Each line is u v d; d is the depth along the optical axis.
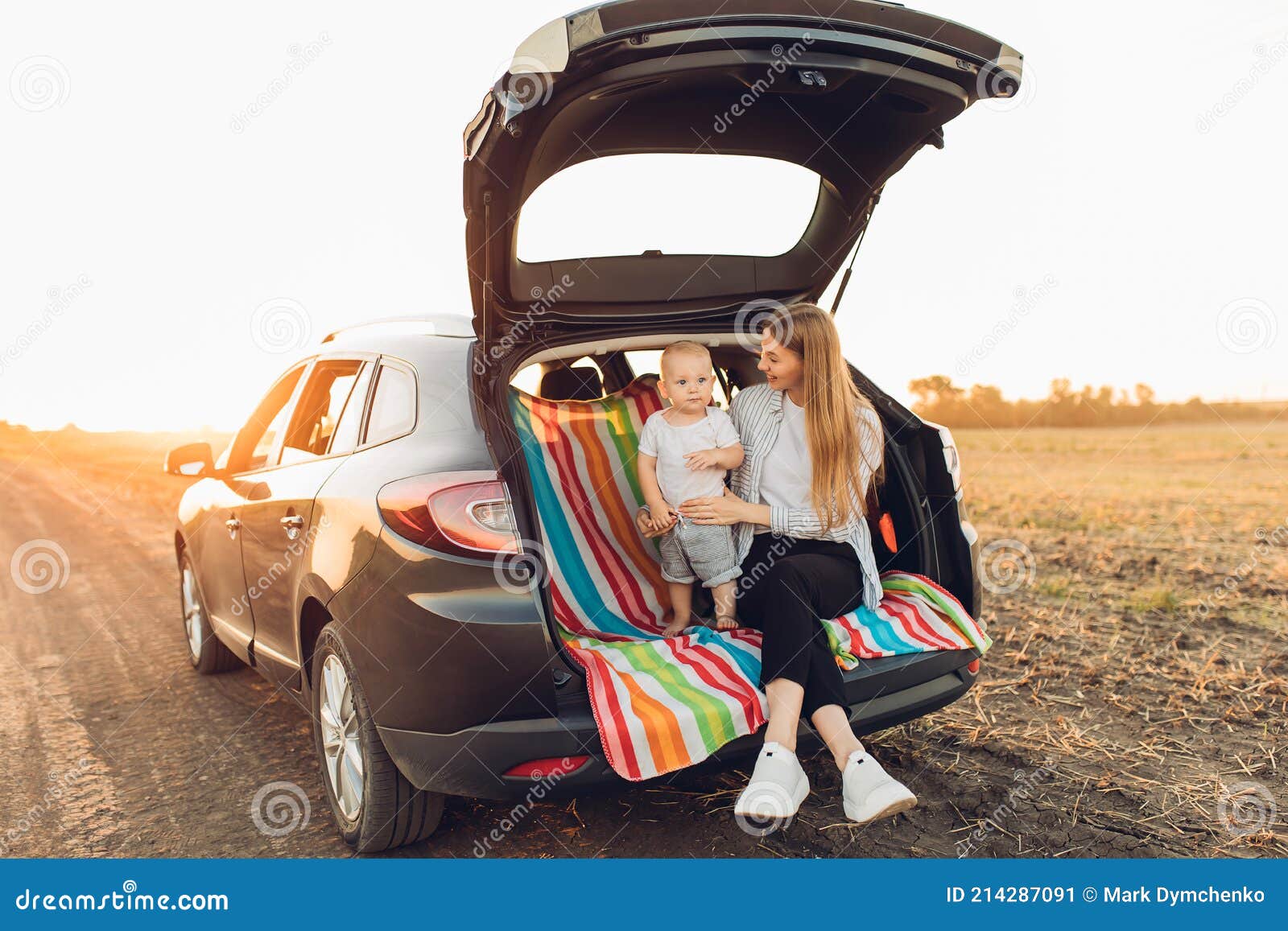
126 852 2.83
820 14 2.32
